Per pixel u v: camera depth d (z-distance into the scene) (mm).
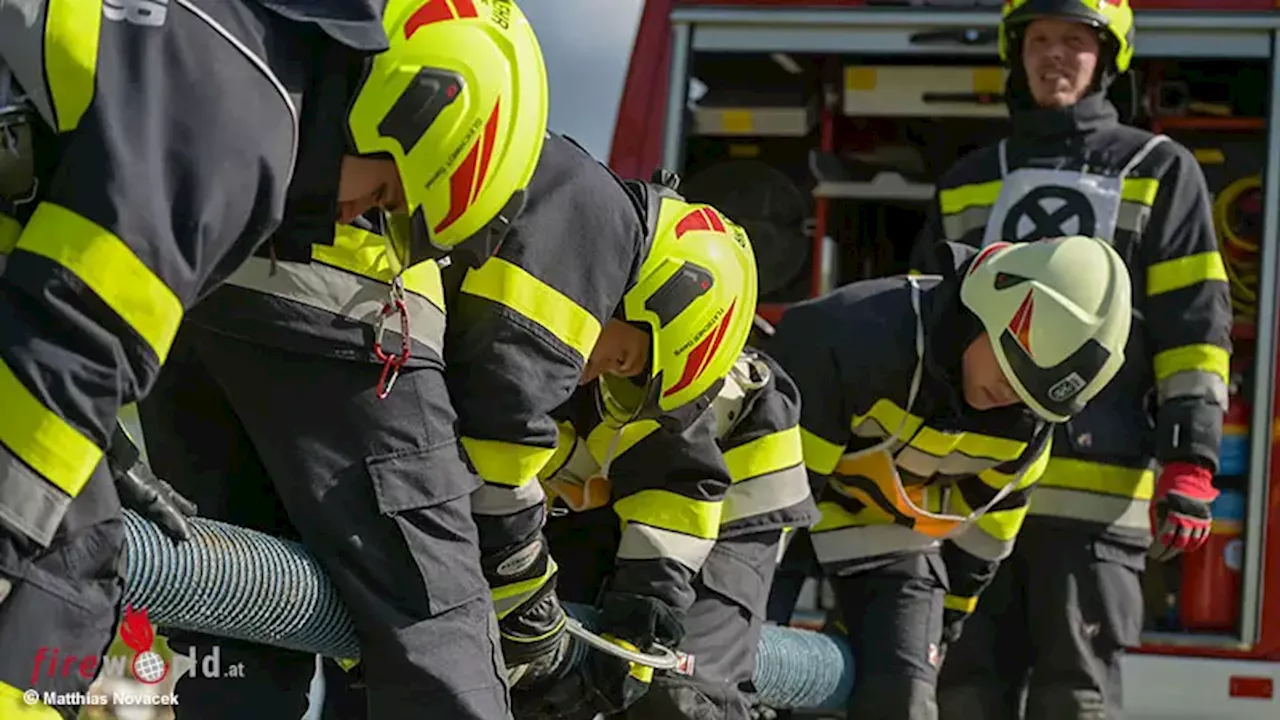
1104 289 3572
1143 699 5250
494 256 2465
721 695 3244
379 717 2334
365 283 2293
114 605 1919
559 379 2531
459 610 2352
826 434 3721
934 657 3930
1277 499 5238
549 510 3449
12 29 1814
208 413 2664
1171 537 4445
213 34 1868
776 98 5879
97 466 1882
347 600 2320
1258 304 5289
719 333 2852
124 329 1756
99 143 1764
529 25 2256
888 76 5781
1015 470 3885
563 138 2666
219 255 1853
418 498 2322
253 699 2705
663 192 2945
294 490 2312
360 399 2309
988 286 3617
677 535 3070
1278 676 5203
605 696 2953
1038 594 4523
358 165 2145
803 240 6031
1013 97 4855
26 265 1739
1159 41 5355
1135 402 4602
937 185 4941
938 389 3682
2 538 1727
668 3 5691
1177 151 4660
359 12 2027
